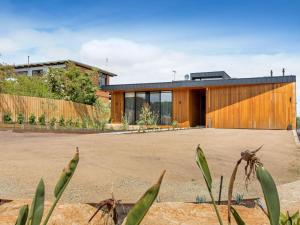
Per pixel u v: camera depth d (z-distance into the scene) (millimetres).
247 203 3504
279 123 19766
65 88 28281
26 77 27500
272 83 19969
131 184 4996
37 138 11609
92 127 20422
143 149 8742
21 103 20594
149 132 15719
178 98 23359
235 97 21219
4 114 19469
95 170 5883
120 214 2791
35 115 21516
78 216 2438
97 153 7812
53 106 22641
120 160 6949
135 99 25203
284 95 19688
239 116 21047
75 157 762
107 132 15891
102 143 9906
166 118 23875
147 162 6898
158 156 7641
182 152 8398
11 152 7789
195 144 10219
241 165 6820
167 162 6973
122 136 12703
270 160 7480
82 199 4012
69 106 24156
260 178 720
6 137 11992
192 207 2797
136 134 14133
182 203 2873
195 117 24141
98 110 27141
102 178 5285
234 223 2504
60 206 2549
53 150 8180
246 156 752
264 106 20266
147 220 2473
